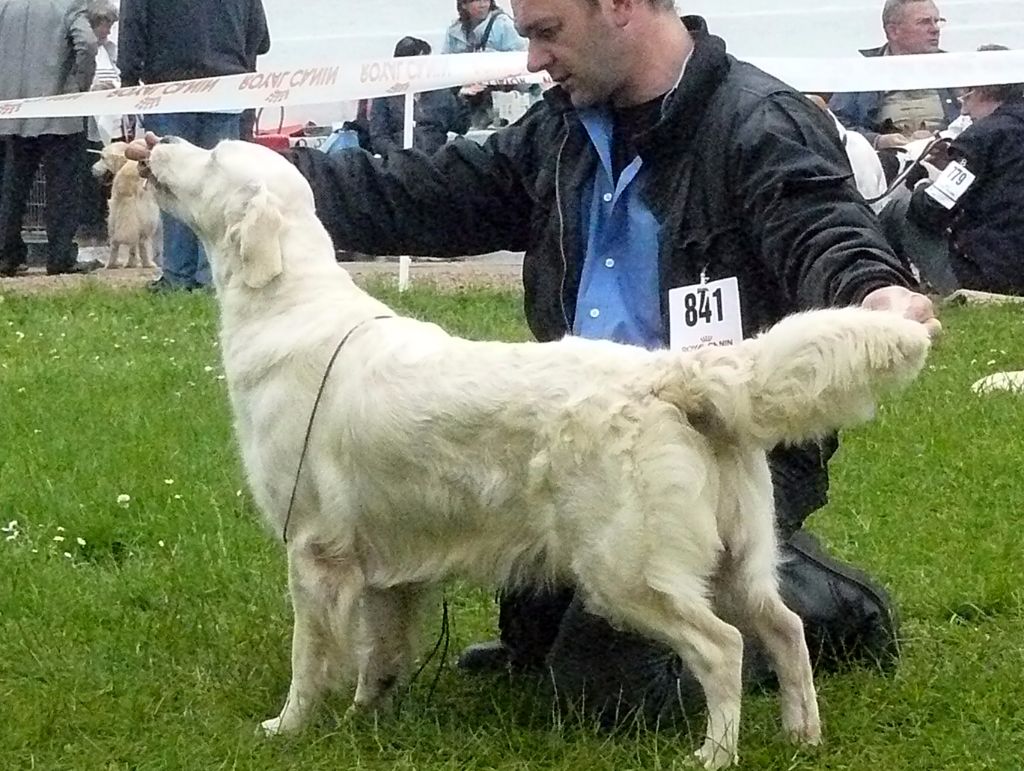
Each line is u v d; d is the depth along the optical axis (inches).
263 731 164.4
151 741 159.6
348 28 700.7
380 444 159.2
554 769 154.4
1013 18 629.0
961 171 430.9
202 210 176.7
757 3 644.7
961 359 378.3
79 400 319.0
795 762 152.5
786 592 180.1
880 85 466.0
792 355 140.0
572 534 152.7
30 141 579.2
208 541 225.9
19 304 474.3
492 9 573.0
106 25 632.4
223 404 315.3
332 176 195.5
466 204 195.8
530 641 187.9
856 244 157.6
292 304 169.3
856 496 251.1
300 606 166.4
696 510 148.6
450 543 161.2
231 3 506.3
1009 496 250.2
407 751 158.6
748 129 169.9
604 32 172.9
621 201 179.3
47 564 216.4
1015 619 198.1
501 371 155.3
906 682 175.8
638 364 151.0
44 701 168.1
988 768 153.9
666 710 169.0
